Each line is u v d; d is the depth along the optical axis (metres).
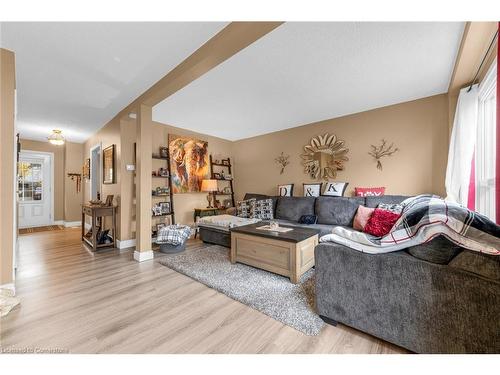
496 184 1.35
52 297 1.96
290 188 4.39
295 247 2.25
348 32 1.80
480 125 2.34
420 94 3.02
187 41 1.89
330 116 3.92
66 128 4.55
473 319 1.06
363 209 3.07
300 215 3.80
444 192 2.97
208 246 3.67
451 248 1.15
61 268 2.67
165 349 1.32
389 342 1.36
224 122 4.26
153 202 4.12
